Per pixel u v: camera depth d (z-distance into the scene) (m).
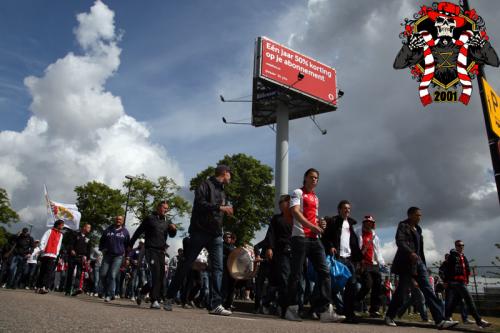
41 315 3.19
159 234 7.23
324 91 32.38
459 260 8.38
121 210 50.91
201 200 5.94
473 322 9.41
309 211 6.12
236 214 42.44
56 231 10.91
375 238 8.43
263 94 31.56
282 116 31.36
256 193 44.31
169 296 6.16
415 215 7.04
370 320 7.56
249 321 4.63
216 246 6.00
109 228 9.73
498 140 8.55
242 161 44.38
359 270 8.05
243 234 41.38
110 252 9.55
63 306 4.52
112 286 9.45
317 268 6.09
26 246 14.14
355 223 7.94
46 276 10.49
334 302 7.94
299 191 6.11
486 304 15.34
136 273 13.45
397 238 6.89
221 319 4.62
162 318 3.95
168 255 13.83
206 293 11.23
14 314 3.11
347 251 7.65
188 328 3.08
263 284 9.22
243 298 16.59
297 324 4.71
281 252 7.25
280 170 30.48
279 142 30.88
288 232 7.36
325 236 7.75
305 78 31.42
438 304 6.42
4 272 14.82
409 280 6.79
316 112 33.69
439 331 6.08
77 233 13.04
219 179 6.21
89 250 12.98
